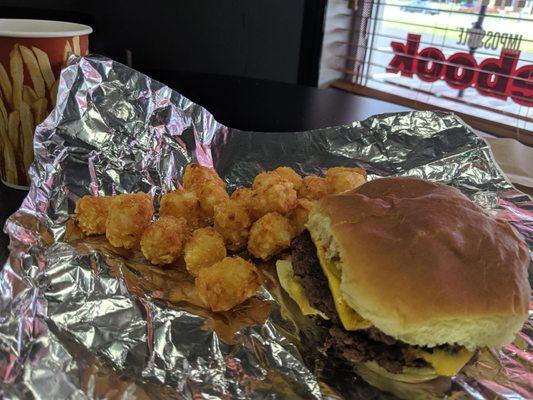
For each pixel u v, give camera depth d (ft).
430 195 0.72
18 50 0.79
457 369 0.63
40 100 0.85
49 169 0.89
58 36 0.82
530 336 0.74
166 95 1.05
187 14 2.22
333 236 0.69
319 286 0.71
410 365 0.64
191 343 0.68
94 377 0.60
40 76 0.83
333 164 1.15
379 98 2.06
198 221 0.93
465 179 1.09
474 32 1.73
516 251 0.67
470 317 0.59
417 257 0.62
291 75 2.16
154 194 1.00
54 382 0.58
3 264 0.73
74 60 0.85
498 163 1.19
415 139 1.17
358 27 2.09
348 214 0.70
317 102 1.51
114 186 0.98
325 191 0.97
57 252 0.79
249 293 0.75
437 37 1.87
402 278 0.61
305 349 0.69
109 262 0.80
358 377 0.65
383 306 0.60
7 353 0.60
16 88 0.82
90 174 0.97
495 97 1.76
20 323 0.64
